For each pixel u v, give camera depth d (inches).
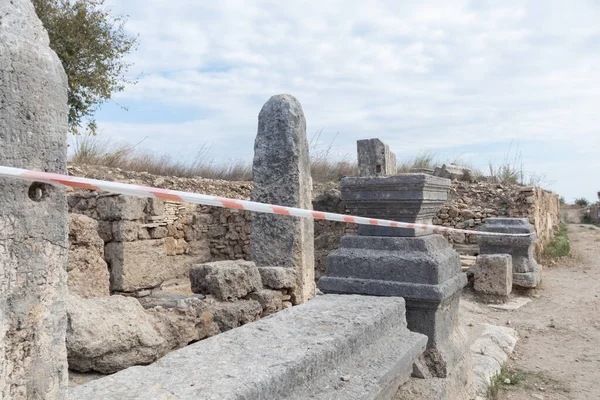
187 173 508.4
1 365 53.0
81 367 114.1
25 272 55.9
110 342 115.4
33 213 56.9
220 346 93.8
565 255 522.6
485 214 479.2
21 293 55.4
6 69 54.8
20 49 56.6
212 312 163.8
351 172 628.7
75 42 415.2
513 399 186.5
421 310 139.9
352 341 104.1
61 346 60.4
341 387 92.1
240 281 180.1
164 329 134.3
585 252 570.6
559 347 247.6
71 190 281.9
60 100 61.8
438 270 136.7
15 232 54.9
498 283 329.4
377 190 148.0
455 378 144.3
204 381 76.4
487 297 333.1
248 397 73.4
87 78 433.7
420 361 137.8
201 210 380.5
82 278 182.9
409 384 132.9
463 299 333.4
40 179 53.6
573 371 215.5
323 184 565.6
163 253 276.7
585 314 305.0
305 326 108.2
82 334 112.7
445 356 139.0
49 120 59.7
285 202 231.1
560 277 420.5
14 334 54.7
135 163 460.8
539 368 219.6
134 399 69.7
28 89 57.0
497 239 361.4
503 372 209.0
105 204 256.1
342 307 125.2
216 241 384.5
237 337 99.6
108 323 118.3
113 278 254.7
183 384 75.2
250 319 170.9
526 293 353.4
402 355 112.0
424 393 129.3
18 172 52.4
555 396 189.9
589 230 882.1
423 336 128.8
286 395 82.3
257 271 189.5
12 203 54.6
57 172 60.8
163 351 128.4
